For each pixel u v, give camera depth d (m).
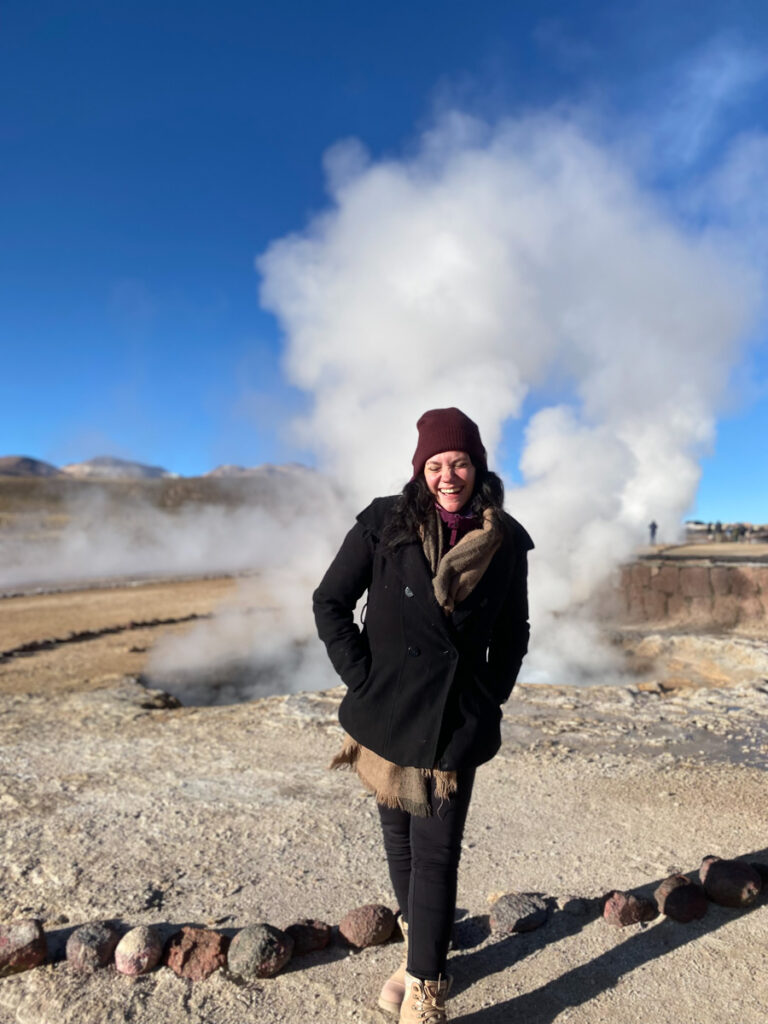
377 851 3.40
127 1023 2.20
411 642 2.05
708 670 8.39
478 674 2.11
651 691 6.67
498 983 2.37
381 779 2.13
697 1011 2.20
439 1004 2.06
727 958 2.45
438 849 2.10
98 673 9.23
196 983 2.38
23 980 2.41
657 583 11.14
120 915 2.85
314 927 2.57
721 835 3.43
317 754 4.89
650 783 4.17
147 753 5.00
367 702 2.12
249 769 4.61
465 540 2.01
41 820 3.83
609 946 2.54
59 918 2.84
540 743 5.01
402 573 2.06
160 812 3.92
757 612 10.43
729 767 4.39
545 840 3.46
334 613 2.17
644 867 3.14
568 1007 2.24
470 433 2.10
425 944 2.07
